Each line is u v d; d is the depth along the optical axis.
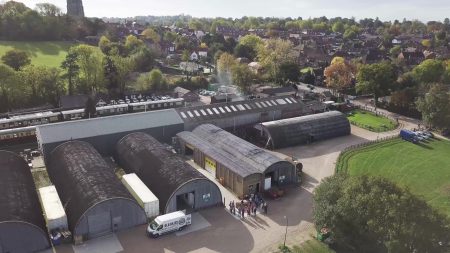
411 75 156.50
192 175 63.12
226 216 62.12
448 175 80.31
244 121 103.69
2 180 59.62
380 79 126.06
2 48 193.25
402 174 80.12
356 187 50.16
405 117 123.44
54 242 53.09
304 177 77.62
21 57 152.25
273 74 173.00
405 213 45.00
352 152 91.19
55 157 73.19
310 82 172.75
